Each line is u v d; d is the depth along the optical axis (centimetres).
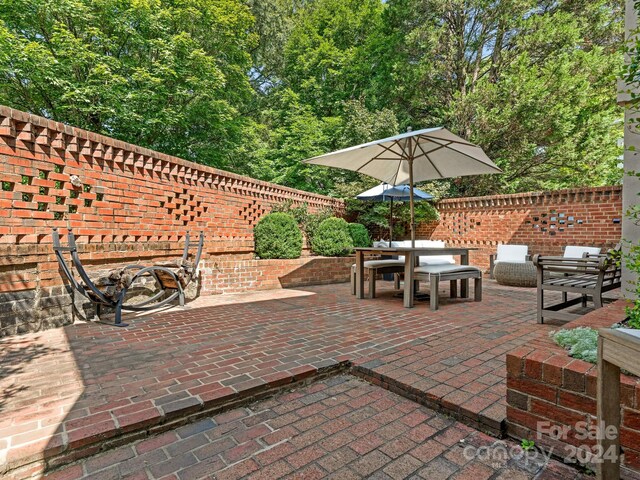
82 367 275
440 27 1134
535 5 1073
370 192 850
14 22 853
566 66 962
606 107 1052
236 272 666
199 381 247
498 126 1034
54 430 183
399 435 197
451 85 1230
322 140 1392
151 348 323
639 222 363
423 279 511
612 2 1062
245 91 1411
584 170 1096
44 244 389
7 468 159
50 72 819
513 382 192
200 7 1117
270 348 323
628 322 235
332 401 239
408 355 303
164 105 1074
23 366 278
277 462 172
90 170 451
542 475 163
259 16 1745
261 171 1402
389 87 1327
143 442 191
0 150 348
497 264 760
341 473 164
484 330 386
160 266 521
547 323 417
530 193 874
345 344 335
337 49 1591
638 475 148
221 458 176
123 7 965
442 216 1058
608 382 140
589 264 382
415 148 584
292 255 762
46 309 389
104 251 464
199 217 635
